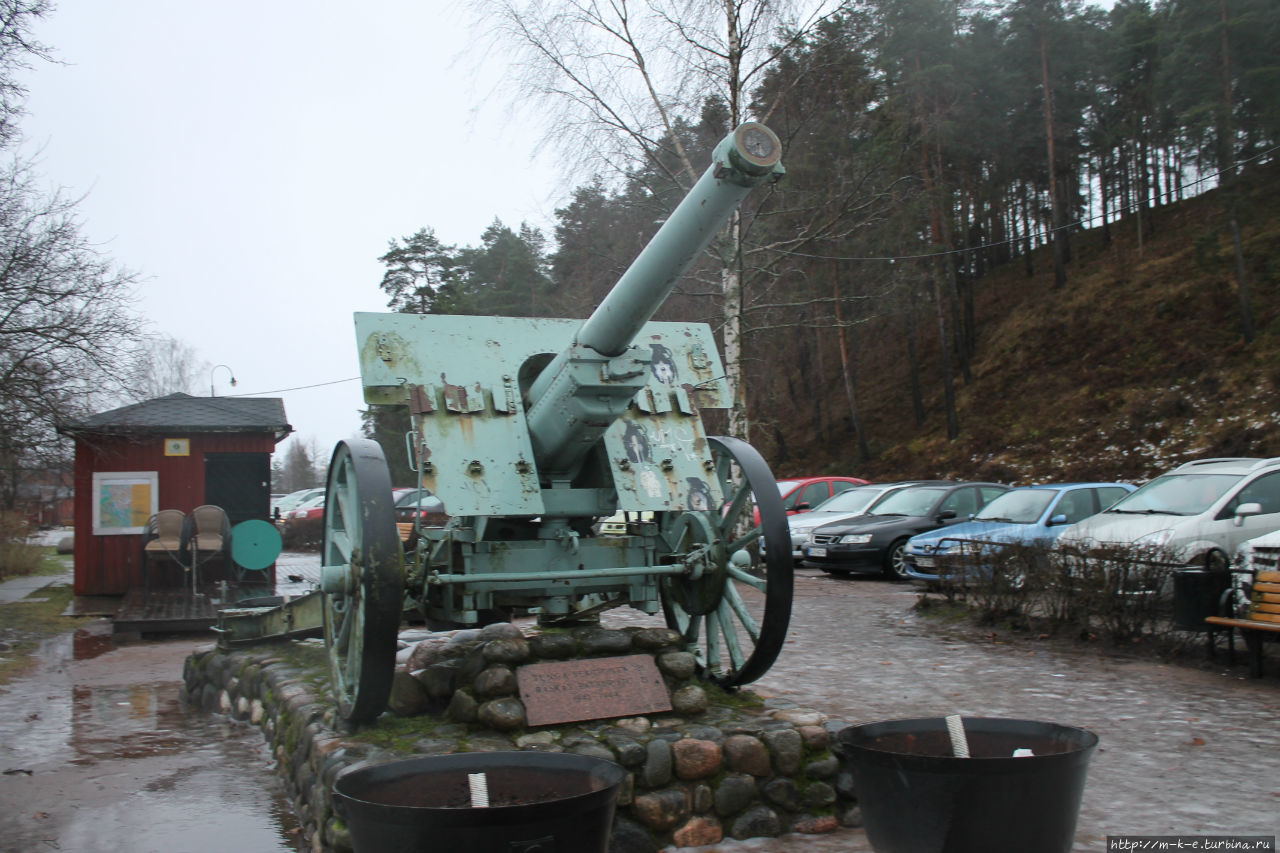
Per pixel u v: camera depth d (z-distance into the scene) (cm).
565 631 504
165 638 1055
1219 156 3372
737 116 1534
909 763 244
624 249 1894
